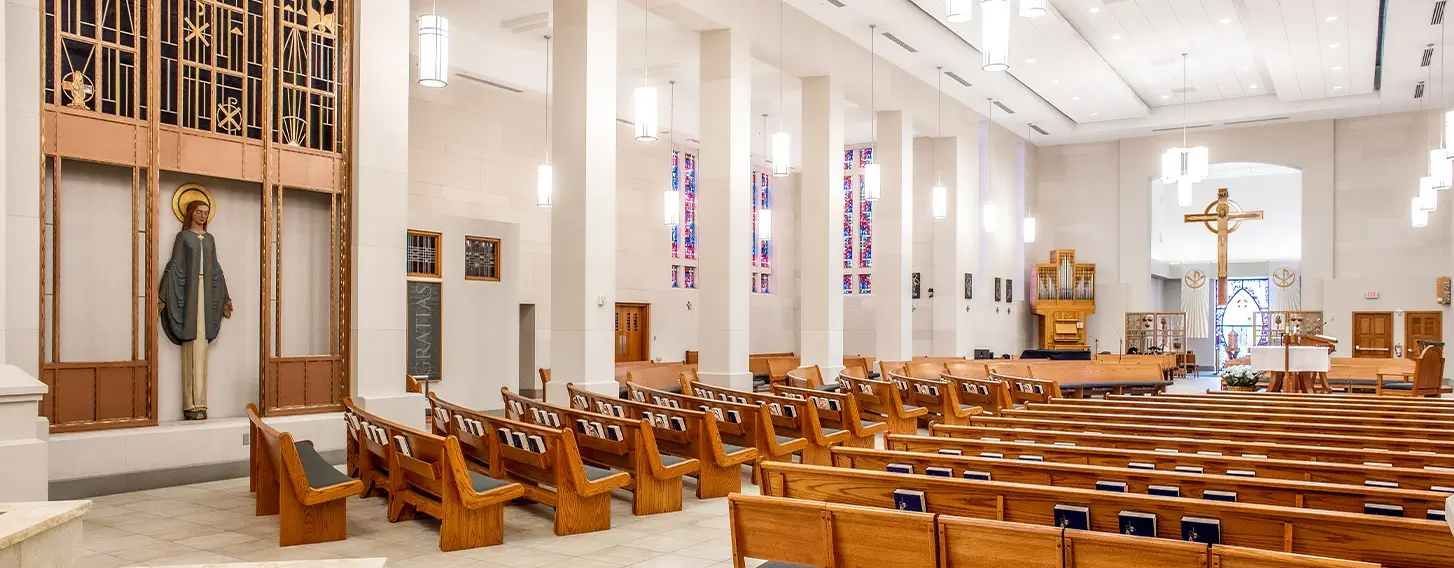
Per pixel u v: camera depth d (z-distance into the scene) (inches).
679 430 327.9
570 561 231.9
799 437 381.7
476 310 594.6
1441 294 860.0
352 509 290.8
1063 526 148.6
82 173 334.3
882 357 737.6
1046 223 1034.7
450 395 574.6
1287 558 118.7
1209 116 904.9
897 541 149.2
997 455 252.5
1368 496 170.9
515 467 295.1
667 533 262.8
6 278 293.0
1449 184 682.2
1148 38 697.0
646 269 817.5
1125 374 673.6
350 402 327.0
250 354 376.2
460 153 653.9
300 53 375.6
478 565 227.3
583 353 448.8
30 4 300.2
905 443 269.0
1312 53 695.7
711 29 551.8
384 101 386.9
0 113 275.7
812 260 639.8
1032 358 863.7
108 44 326.0
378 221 382.3
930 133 832.3
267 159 362.3
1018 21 627.5
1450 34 628.1
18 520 138.5
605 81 463.2
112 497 308.0
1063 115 923.4
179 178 356.2
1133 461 233.0
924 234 880.9
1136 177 992.2
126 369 328.8
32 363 300.5
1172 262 1182.3
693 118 829.2
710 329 557.3
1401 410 382.9
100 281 338.0
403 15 394.6
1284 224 1133.1
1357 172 901.8
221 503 299.1
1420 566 136.3
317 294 394.3
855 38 653.3
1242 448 257.9
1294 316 922.1
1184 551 125.6
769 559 164.4
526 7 562.6
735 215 556.4
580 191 453.1
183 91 346.6
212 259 357.4
